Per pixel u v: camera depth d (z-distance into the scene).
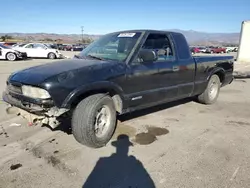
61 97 2.94
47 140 3.64
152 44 4.17
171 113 5.07
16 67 13.20
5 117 4.66
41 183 2.58
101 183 2.59
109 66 3.45
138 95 3.83
